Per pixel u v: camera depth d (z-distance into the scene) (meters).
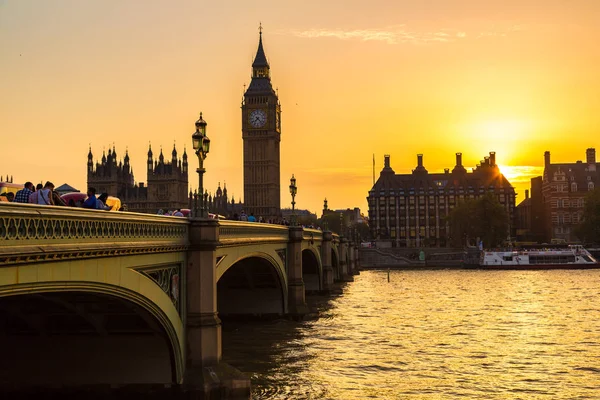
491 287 110.69
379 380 41.34
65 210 20.14
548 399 37.59
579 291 101.06
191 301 33.09
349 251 145.00
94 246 21.72
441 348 52.09
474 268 177.38
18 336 31.41
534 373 43.78
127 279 25.81
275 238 56.94
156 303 28.88
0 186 28.64
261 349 50.97
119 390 31.78
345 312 74.75
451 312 75.19
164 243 28.83
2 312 28.36
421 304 83.88
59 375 31.70
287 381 40.66
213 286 33.62
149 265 28.03
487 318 69.81
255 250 49.88
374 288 110.62
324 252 97.88
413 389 39.28
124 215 24.75
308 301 87.81
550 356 49.22
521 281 124.06
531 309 78.00
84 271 22.05
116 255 24.19
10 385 31.80
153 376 31.78
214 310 33.81
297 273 66.50
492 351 50.94
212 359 33.31
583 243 198.62
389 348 51.81
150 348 31.83
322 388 39.06
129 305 27.61
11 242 17.52
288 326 62.19
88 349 31.81
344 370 43.88
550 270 162.88
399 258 193.62
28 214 18.14
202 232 33.06
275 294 65.19
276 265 60.28
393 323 65.50
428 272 161.25
